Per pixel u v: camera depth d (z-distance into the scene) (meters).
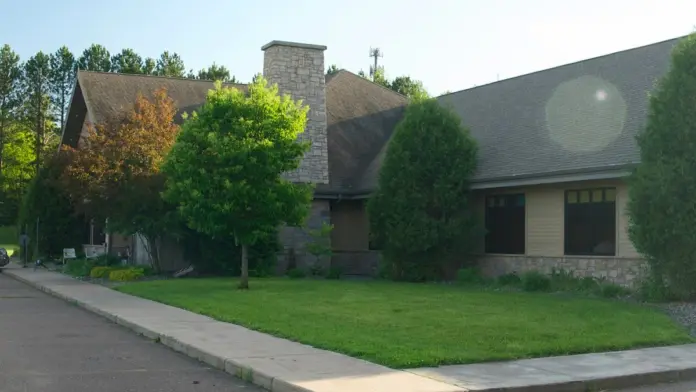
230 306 15.41
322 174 27.17
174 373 9.61
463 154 22.22
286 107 19.64
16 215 61.47
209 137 18.42
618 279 18.59
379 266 26.11
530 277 19.11
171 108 26.84
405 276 22.64
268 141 18.91
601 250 19.25
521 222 21.70
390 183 22.48
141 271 24.67
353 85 33.03
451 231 21.78
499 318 13.27
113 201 24.12
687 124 15.80
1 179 60.78
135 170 23.80
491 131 24.44
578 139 20.41
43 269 31.41
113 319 14.70
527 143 22.03
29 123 62.91
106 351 11.23
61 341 12.17
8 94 61.91
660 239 15.93
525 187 21.53
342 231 28.08
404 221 22.08
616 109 20.56
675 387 9.05
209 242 25.25
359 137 30.28
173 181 20.41
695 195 15.57
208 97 19.42
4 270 30.98
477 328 12.09
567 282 19.11
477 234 22.59
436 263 22.31
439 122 22.30
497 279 20.69
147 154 23.98
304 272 25.19
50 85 63.22
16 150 62.06
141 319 14.00
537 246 21.11
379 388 8.16
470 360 9.66
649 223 16.12
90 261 28.25
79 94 33.94
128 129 24.31
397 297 16.94
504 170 21.30
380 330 11.92
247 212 19.27
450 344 10.65
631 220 16.67
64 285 22.52
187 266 26.81
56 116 64.25
